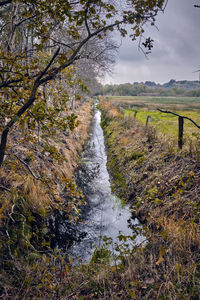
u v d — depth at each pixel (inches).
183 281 109.6
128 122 623.5
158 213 208.7
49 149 173.0
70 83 146.6
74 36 121.8
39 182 214.8
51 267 134.0
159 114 979.3
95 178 362.9
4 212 158.1
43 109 143.9
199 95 5541.3
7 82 123.5
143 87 6028.5
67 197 255.0
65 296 116.7
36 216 190.4
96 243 199.2
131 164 352.5
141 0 107.3
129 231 215.6
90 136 701.3
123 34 117.3
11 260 129.0
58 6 110.8
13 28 163.3
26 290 113.1
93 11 112.9
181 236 142.3
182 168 248.7
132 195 281.6
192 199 195.0
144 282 116.0
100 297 114.7
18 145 239.5
